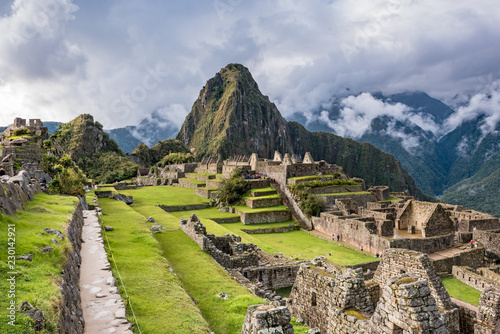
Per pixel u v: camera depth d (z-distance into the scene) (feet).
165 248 74.08
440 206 142.41
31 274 29.53
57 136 168.25
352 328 32.83
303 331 39.75
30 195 67.00
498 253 126.11
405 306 25.82
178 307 41.04
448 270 114.73
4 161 118.93
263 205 212.84
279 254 96.27
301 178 229.86
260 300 48.29
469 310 41.55
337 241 157.99
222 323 41.52
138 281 48.01
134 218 103.65
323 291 40.40
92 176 557.33
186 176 390.83
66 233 45.21
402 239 127.85
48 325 23.21
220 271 60.08
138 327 34.83
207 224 135.54
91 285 41.55
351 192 225.15
